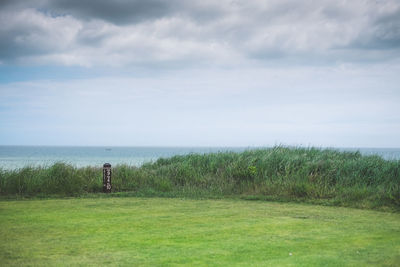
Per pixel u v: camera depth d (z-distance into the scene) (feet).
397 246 22.43
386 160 50.62
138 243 22.88
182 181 54.34
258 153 61.11
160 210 35.50
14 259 19.56
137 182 52.21
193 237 24.49
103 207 37.27
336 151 61.77
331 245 22.56
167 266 18.44
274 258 19.81
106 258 19.75
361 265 18.71
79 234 25.25
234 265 18.60
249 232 26.02
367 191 41.42
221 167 57.16
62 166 53.42
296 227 27.78
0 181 46.62
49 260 19.39
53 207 37.06
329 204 39.29
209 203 40.32
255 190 47.03
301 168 51.39
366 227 27.91
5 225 28.17
